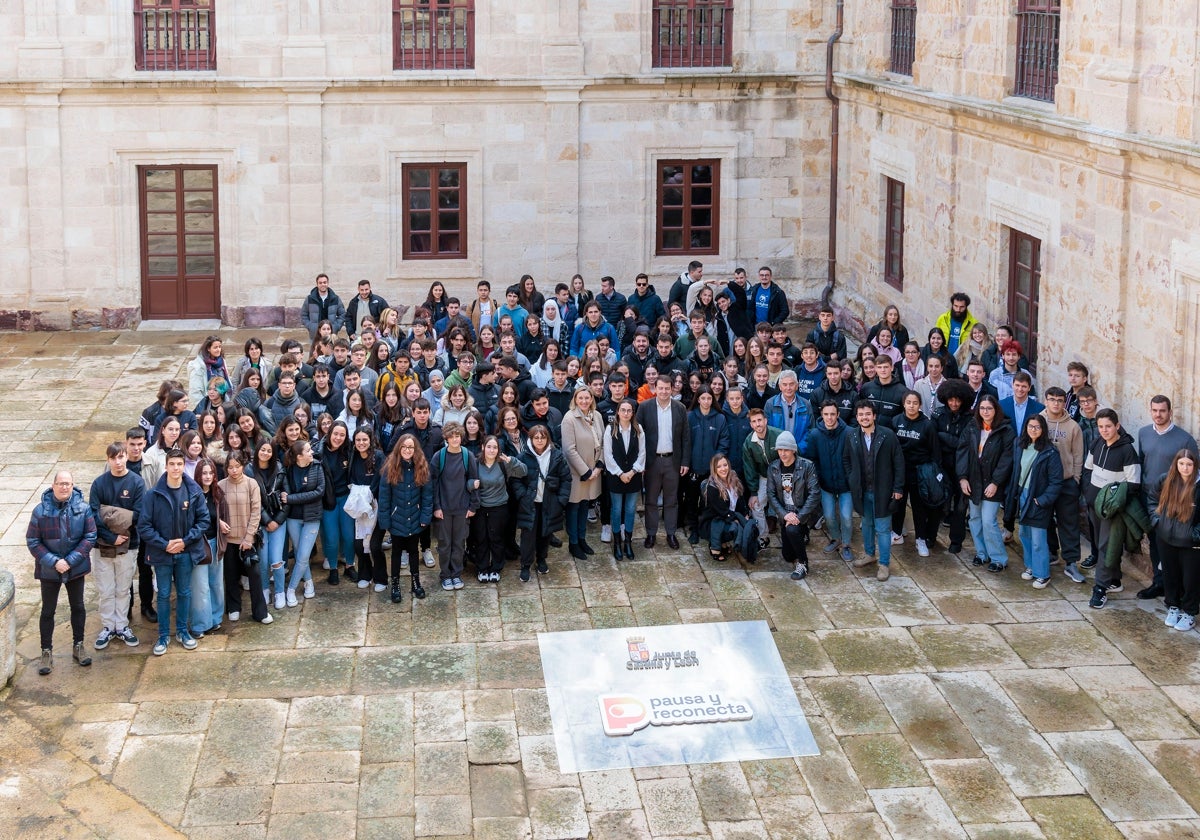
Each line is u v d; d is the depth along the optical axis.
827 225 24.52
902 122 21.14
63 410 19.92
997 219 17.95
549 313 19.31
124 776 11.45
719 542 15.17
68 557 12.63
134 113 23.09
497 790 11.34
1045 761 11.63
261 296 23.97
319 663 13.13
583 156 23.95
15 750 11.77
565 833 10.84
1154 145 13.85
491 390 16.02
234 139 23.36
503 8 23.30
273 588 14.16
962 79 18.86
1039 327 17.06
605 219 24.25
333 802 11.15
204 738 11.96
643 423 15.28
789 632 13.70
